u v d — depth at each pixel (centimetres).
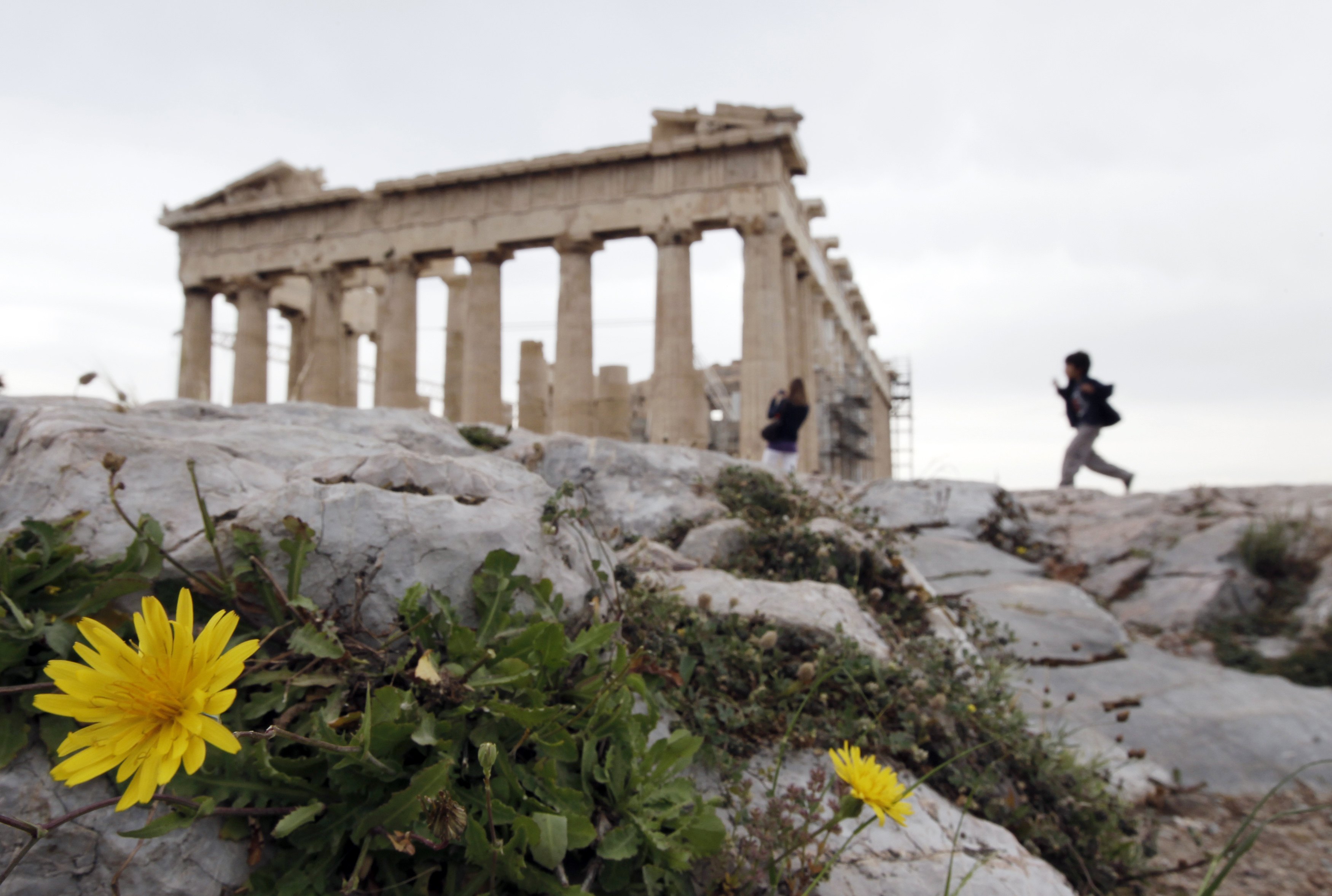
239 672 148
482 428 847
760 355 2405
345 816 223
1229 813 532
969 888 311
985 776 388
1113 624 778
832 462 3525
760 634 420
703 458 747
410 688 253
